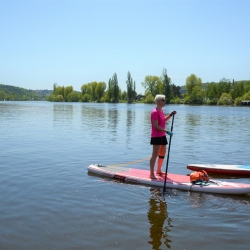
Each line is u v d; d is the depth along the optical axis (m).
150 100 105.88
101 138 15.30
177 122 27.33
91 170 8.62
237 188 6.98
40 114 36.38
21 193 6.64
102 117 31.94
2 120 26.05
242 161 10.42
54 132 17.58
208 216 5.64
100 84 122.25
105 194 6.76
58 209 5.80
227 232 4.98
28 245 4.48
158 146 7.81
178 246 4.50
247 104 95.88
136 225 5.18
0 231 4.88
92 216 5.51
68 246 4.46
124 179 7.93
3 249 4.36
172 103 109.69
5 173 8.25
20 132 17.41
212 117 36.41
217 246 4.52
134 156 11.00
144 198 6.59
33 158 10.23
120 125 22.56
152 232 4.93
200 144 13.84
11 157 10.34
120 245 4.51
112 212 5.72
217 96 105.62
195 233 4.93
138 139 15.06
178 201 6.46
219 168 9.00
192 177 7.45
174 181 7.60
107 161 10.12
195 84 107.06
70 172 8.55
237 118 34.56
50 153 11.17
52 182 7.52
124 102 118.31
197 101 104.75
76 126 21.41
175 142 14.40
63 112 42.31
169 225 5.21
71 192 6.81
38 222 5.23
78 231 4.93
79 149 12.12
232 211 5.93
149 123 24.48
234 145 13.62
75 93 139.50
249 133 18.42
